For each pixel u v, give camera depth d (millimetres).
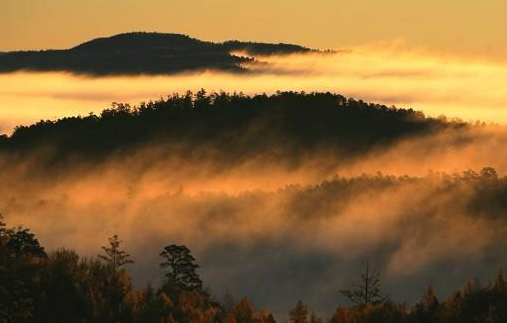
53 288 136875
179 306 144750
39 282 136875
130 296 141750
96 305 137125
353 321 146750
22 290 122125
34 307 130000
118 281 145000
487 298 146000
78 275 142375
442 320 143875
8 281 121312
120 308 139375
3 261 131375
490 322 138375
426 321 145875
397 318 146375
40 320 131625
